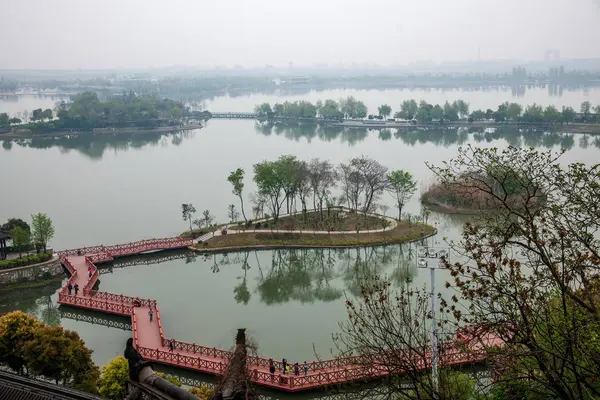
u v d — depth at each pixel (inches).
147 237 5364.2
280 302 3841.0
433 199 6058.1
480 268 1232.8
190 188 7377.0
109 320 3567.9
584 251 1280.8
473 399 1509.6
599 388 1210.0
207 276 4382.4
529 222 1229.7
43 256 4330.7
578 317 1161.4
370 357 1494.8
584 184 1184.2
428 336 1861.5
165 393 957.2
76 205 6584.6
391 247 4884.4
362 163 6087.6
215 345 3157.0
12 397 1544.0
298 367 2628.0
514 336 1178.6
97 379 2322.8
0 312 3705.7
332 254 4803.2
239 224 5487.2
